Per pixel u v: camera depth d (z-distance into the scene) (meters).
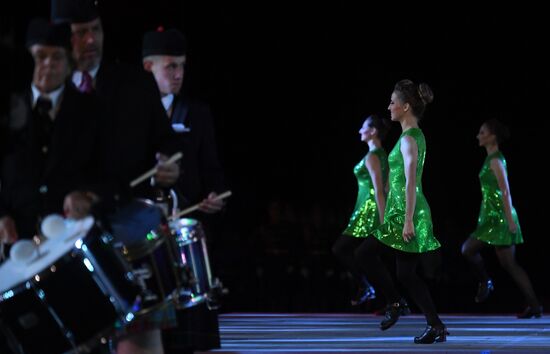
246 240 27.28
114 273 7.68
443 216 29.47
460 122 29.80
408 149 15.89
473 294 26.17
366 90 29.33
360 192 21.17
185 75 27.84
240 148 28.78
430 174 29.77
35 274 7.57
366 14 29.23
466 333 17.75
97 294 7.65
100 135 8.58
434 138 29.80
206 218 12.41
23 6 15.38
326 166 29.11
